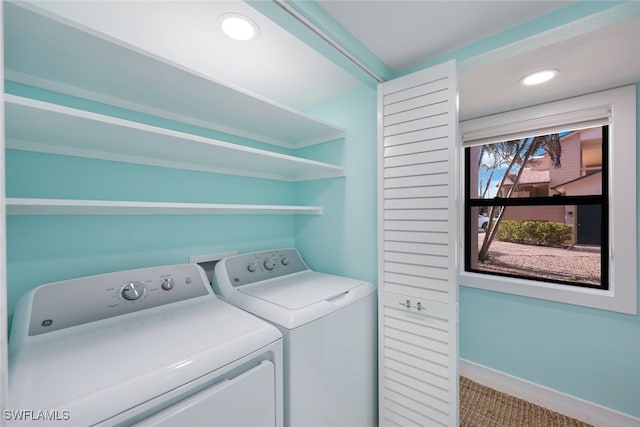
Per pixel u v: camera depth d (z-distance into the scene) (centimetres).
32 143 100
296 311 105
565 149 189
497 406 186
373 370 149
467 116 215
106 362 70
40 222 103
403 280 137
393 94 141
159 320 98
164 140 102
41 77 100
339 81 156
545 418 175
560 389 180
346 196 172
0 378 47
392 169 141
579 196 183
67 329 87
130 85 107
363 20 109
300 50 125
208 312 106
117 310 99
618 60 133
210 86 108
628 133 158
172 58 130
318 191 188
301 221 199
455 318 120
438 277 125
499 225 221
